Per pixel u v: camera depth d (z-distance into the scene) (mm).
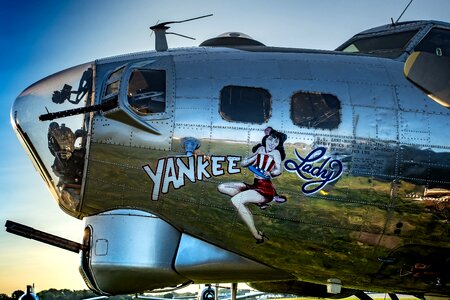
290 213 8203
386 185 8250
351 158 8219
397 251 8547
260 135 8148
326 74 8617
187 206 8250
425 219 8344
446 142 8406
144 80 8320
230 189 8117
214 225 8352
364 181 8211
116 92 8219
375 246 8469
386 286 9133
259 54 8820
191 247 8547
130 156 8148
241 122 8164
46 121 8461
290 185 8133
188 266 8523
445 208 8328
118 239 8367
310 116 8273
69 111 8164
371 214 8281
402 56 9414
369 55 9398
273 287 11297
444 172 8336
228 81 8352
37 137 8500
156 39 9188
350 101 8422
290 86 8406
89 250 8516
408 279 8875
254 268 8789
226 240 8492
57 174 8445
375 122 8359
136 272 8344
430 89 8336
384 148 8289
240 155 8109
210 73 8414
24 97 8734
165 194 8195
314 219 8242
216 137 8125
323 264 8695
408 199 8297
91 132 8227
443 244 8469
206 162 8102
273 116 8219
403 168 8289
